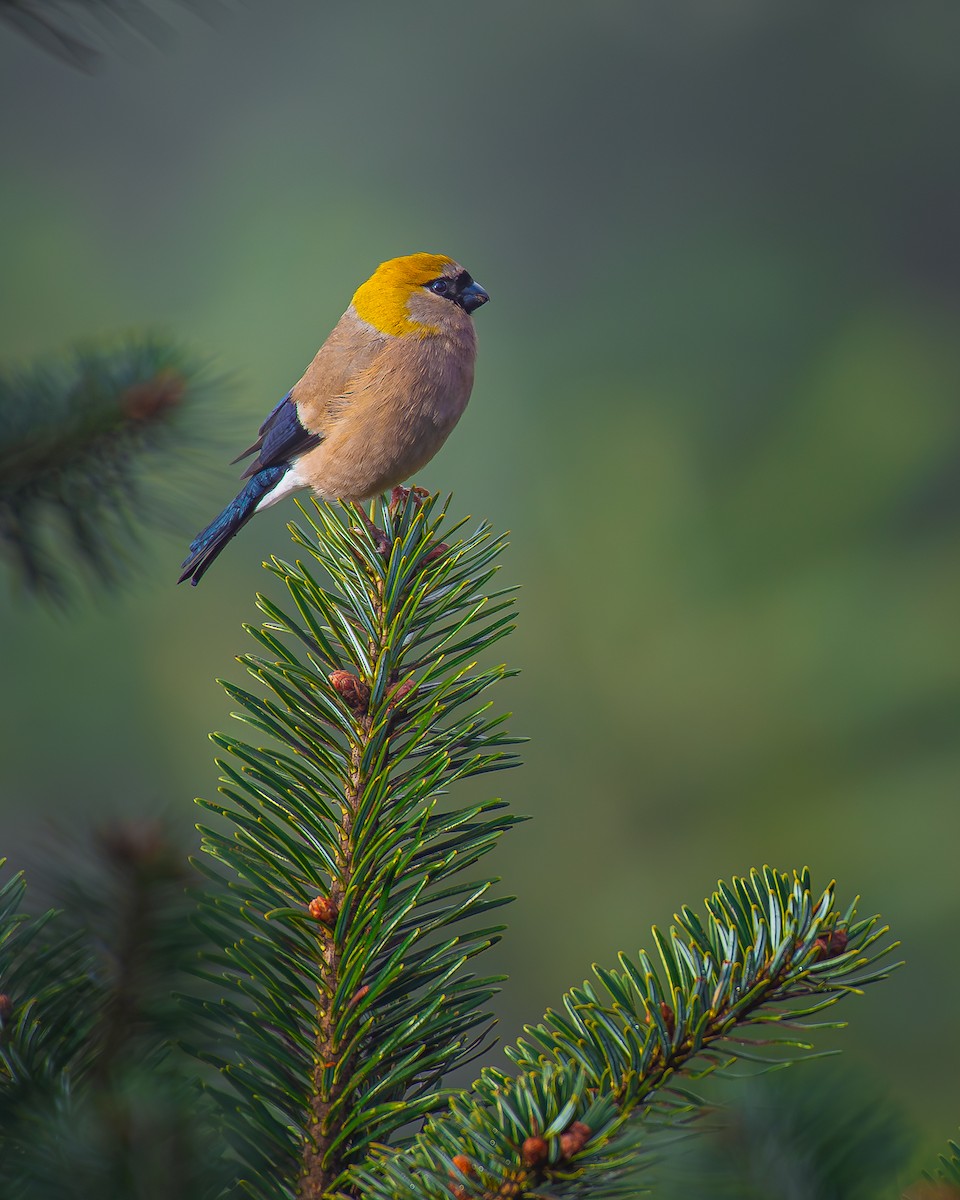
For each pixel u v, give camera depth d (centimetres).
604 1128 239
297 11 2511
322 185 2539
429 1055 281
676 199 2536
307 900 300
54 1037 290
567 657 1658
